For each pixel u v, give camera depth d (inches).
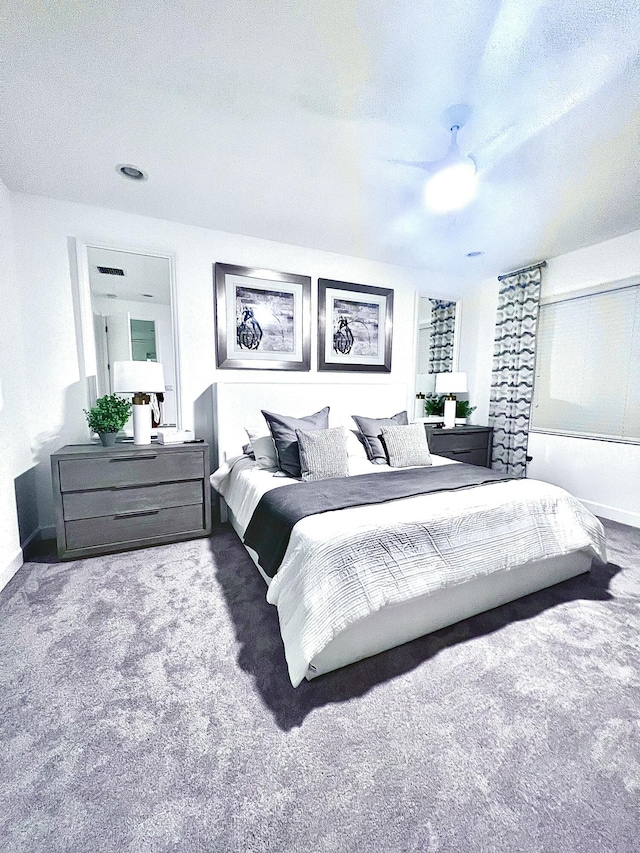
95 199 98.3
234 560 92.4
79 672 55.8
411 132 69.9
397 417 133.7
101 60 54.4
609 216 104.8
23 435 94.0
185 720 48.2
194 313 117.4
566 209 100.5
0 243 86.2
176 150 76.6
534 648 62.2
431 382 165.9
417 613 63.5
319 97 61.4
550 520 77.5
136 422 102.9
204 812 37.7
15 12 47.1
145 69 56.1
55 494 88.7
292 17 47.6
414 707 50.7
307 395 130.1
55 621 67.7
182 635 64.6
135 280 109.9
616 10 45.6
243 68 55.7
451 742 45.6
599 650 61.6
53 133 71.4
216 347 121.6
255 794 39.5
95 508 92.7
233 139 72.8
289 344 131.6
